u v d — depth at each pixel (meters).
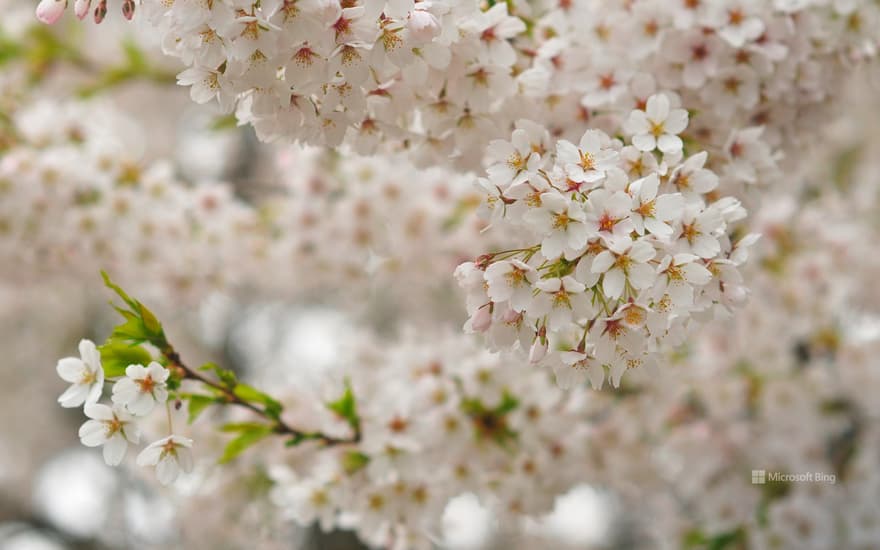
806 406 5.74
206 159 9.12
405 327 4.91
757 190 3.18
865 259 5.69
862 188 6.57
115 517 8.41
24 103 5.51
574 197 2.28
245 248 5.51
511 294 2.29
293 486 4.05
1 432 10.56
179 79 2.53
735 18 3.22
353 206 5.19
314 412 4.07
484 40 2.92
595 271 2.22
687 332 2.53
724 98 3.27
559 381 2.43
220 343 9.71
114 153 5.14
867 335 5.95
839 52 3.63
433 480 4.04
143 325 2.87
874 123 7.95
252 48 2.30
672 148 2.58
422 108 3.03
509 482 4.20
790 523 5.69
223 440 4.52
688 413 5.74
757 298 5.46
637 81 3.20
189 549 6.62
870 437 6.27
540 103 3.25
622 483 5.33
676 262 2.26
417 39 2.36
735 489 5.71
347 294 6.20
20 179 4.76
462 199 5.23
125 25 6.52
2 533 9.00
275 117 2.70
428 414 3.98
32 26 5.89
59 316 9.73
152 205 5.13
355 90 2.55
